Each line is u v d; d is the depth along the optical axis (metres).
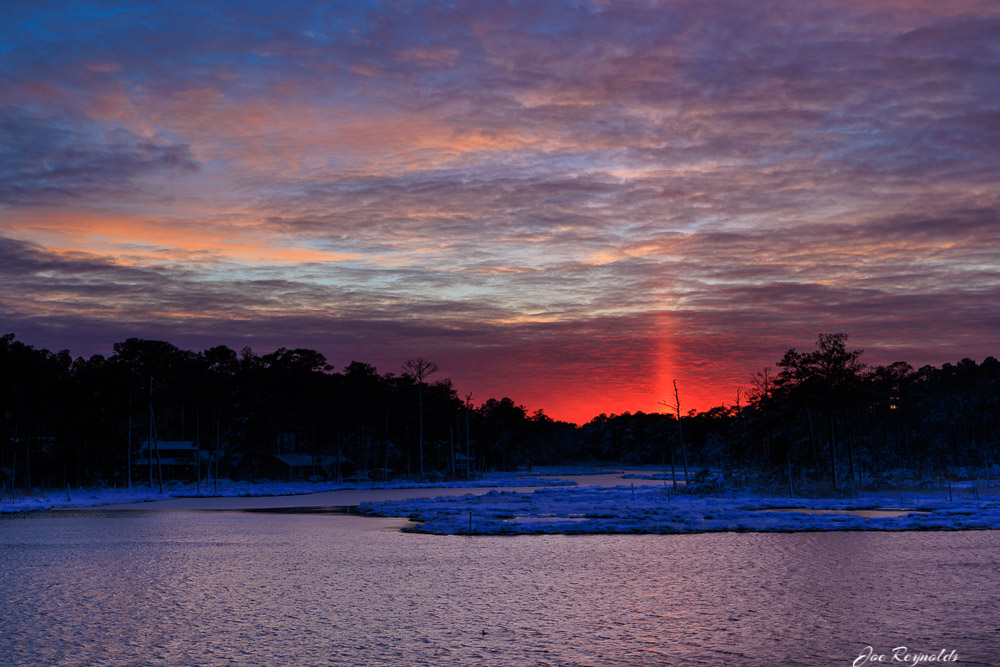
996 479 113.25
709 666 22.50
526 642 25.14
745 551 44.66
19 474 137.75
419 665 22.73
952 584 33.97
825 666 22.39
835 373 100.62
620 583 35.06
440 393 180.88
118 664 22.98
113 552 47.41
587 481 169.38
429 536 54.53
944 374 197.38
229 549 48.53
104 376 134.12
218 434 155.12
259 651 24.25
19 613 29.70
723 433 165.88
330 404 167.38
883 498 81.69
